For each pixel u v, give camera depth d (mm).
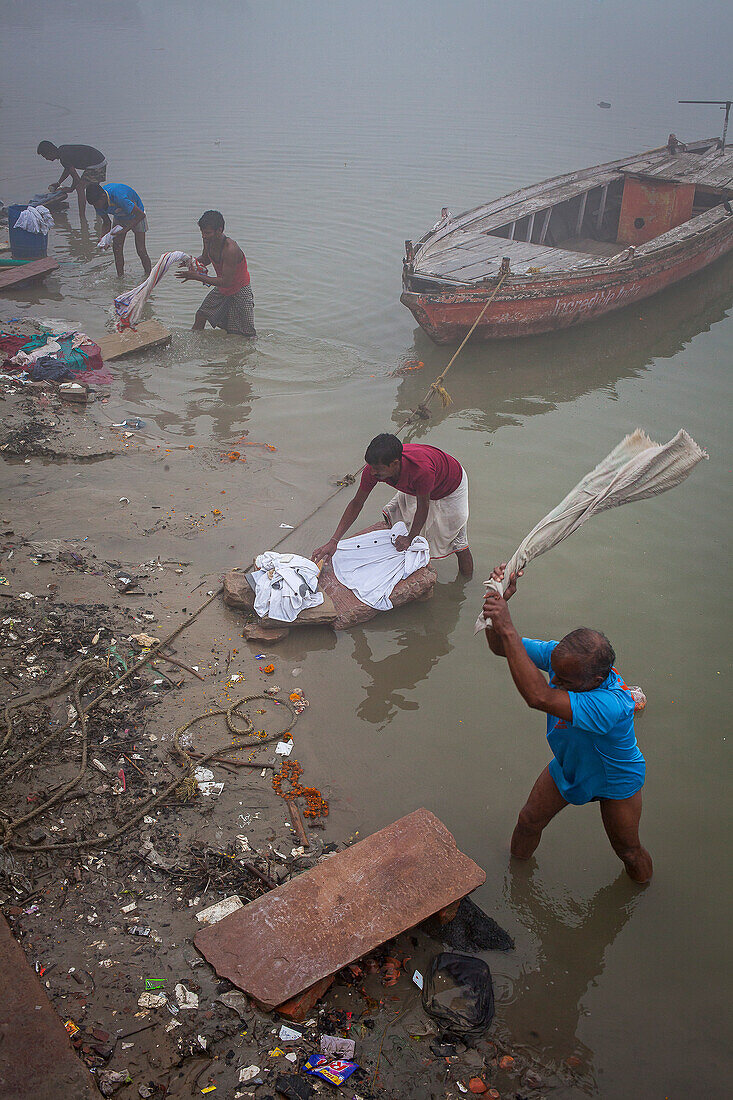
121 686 5391
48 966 3734
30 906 4012
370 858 4164
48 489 7410
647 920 4375
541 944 4219
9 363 9469
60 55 34594
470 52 40969
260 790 4852
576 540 7359
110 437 8352
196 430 8688
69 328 10656
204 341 10719
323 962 3734
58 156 14398
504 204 13750
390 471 5777
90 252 13484
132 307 10336
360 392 9742
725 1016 3955
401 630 6297
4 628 5680
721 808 5008
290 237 14266
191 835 4504
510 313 10773
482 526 7414
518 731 5480
